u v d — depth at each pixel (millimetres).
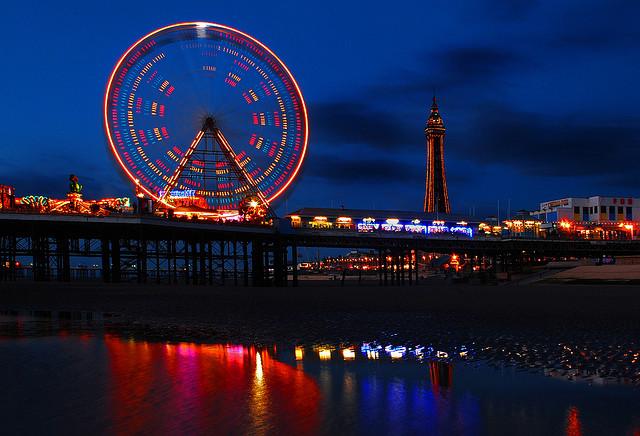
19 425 10719
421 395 13086
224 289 75312
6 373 15359
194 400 12547
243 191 99750
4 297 51438
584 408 11922
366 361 17484
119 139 88938
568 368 16188
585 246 159750
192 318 31750
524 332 24203
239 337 23344
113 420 11023
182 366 16484
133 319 31188
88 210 91125
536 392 13328
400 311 35938
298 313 34812
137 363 16922
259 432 10320
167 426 10672
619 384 14125
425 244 143000
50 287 70188
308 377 15031
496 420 11086
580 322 28000
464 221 162250
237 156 99000
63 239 99188
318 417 11289
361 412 11641
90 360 17406
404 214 155875
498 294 57312
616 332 23906
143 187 92188
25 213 84562
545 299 47125
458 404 12289
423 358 18031
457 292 63938
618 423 10867
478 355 18516
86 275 125125
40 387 13719
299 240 124562
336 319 30922
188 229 97188
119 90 88625
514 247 151750
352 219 145750
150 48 90188
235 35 94875
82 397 12758
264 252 123438
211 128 97438
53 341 21828
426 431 10430
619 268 96688
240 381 14477
